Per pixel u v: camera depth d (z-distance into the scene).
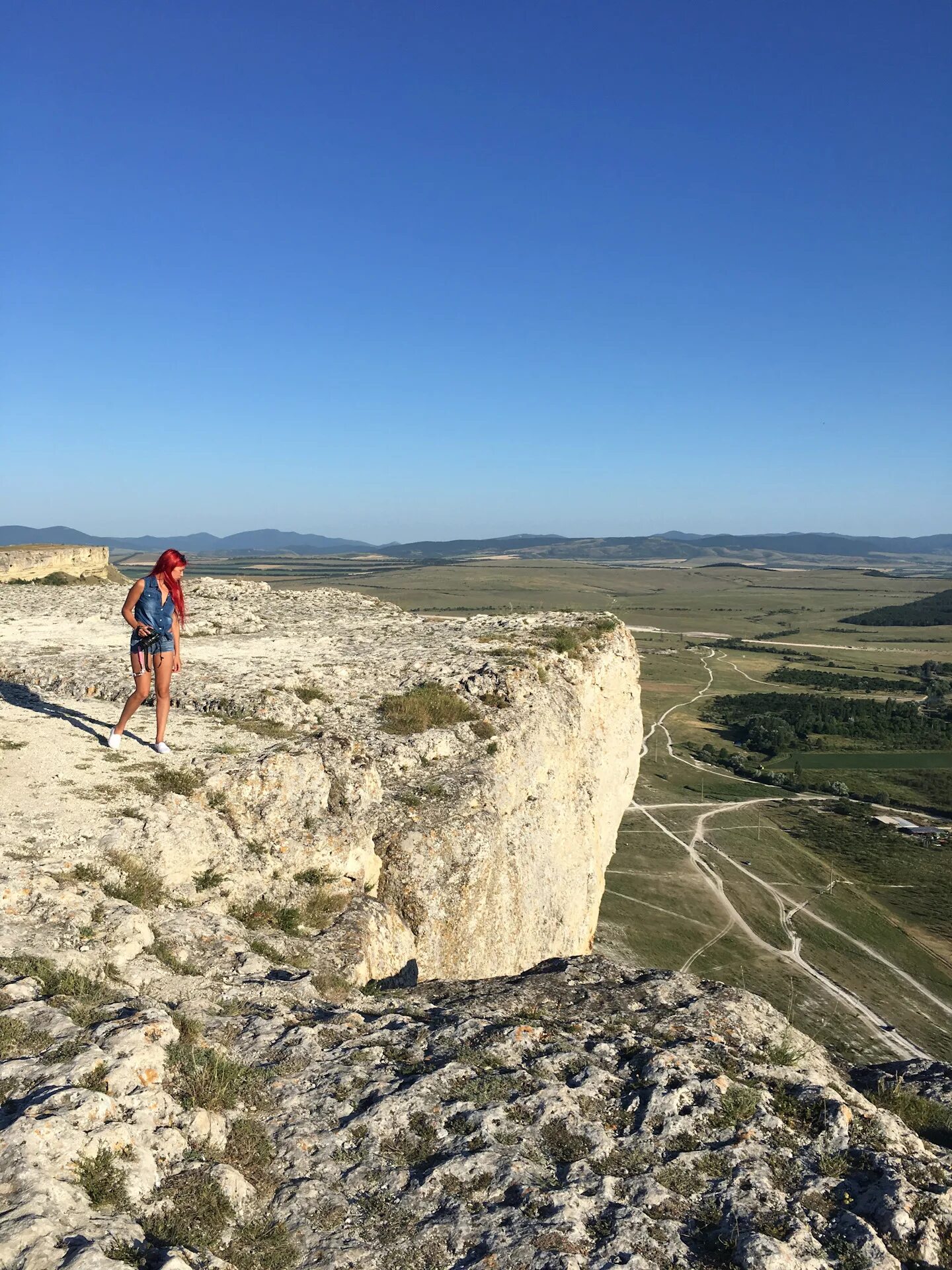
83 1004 7.61
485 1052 8.40
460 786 16.77
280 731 16.30
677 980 11.09
